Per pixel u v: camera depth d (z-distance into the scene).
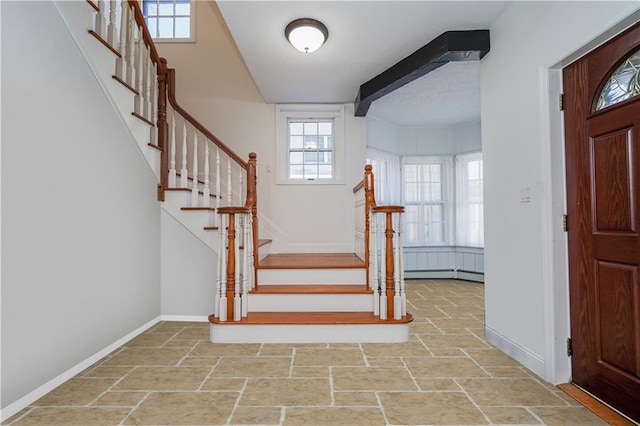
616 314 1.74
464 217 5.66
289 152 4.69
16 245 1.74
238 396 1.91
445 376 2.15
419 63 3.08
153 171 3.15
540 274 2.13
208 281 3.39
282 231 4.57
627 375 1.68
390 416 1.71
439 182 5.88
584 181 1.93
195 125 3.39
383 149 5.48
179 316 3.40
